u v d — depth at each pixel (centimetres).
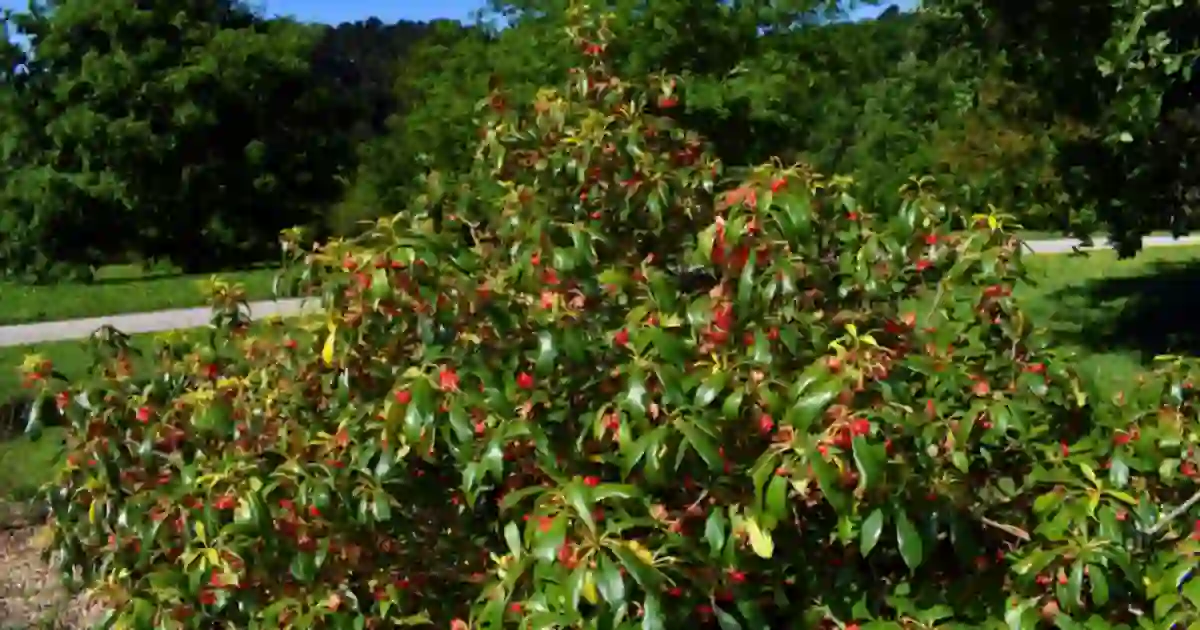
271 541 233
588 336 254
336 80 3130
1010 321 273
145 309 1397
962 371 244
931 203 295
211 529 241
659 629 179
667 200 330
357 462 231
